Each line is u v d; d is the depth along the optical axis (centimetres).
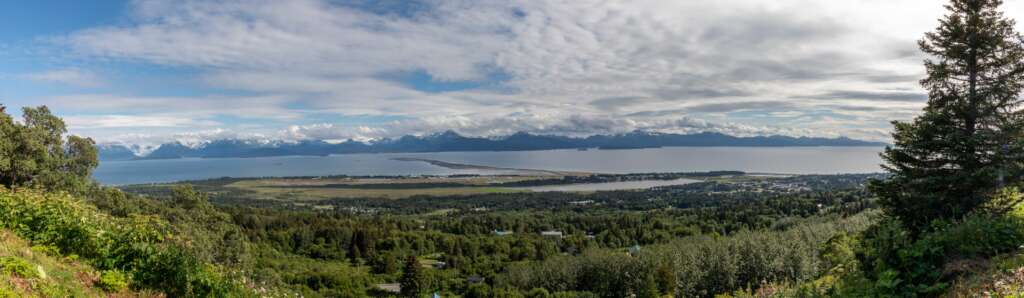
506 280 7081
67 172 4569
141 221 1337
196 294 1098
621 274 6438
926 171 1684
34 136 4134
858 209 7156
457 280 7362
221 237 4856
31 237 1134
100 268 1075
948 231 1145
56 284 884
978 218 1162
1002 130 1645
